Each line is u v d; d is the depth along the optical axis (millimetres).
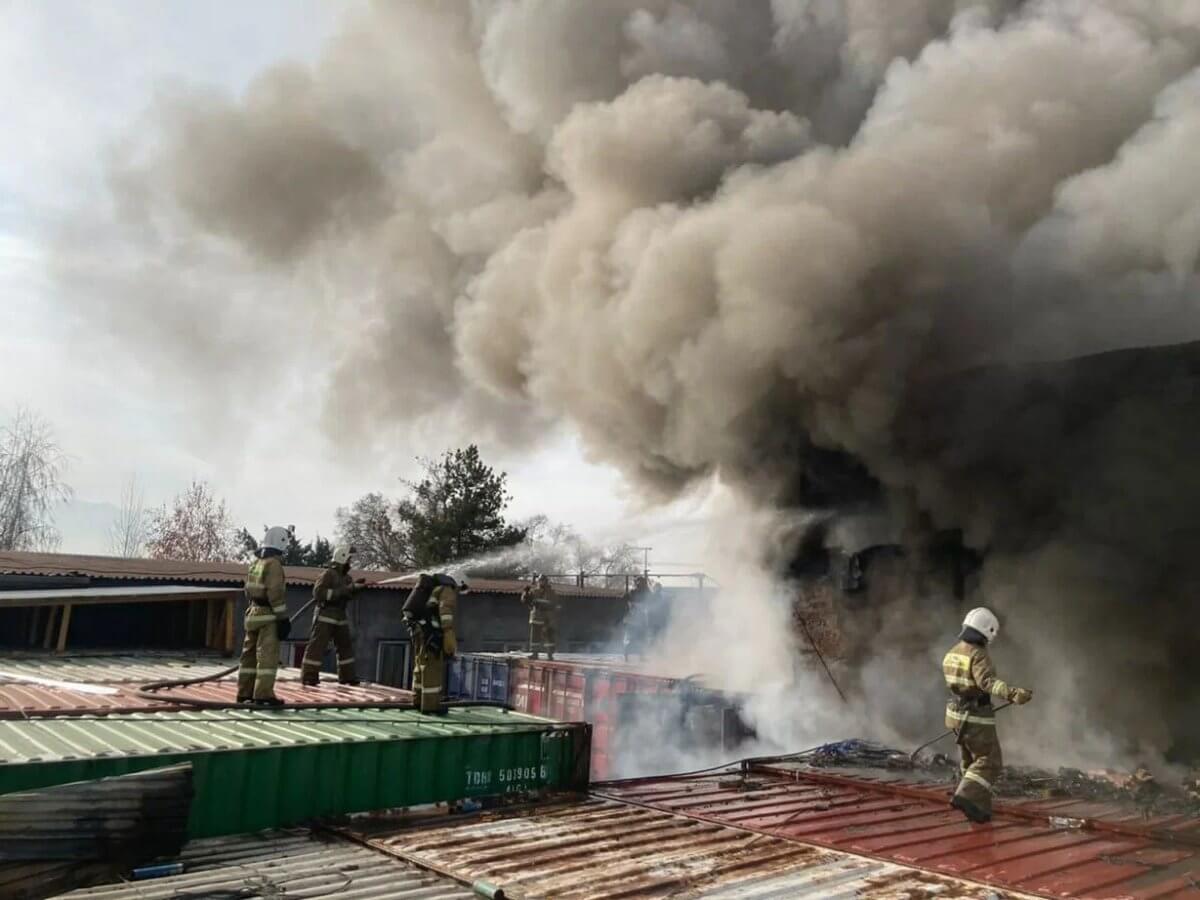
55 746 4961
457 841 4992
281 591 7191
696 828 5406
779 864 4613
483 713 7328
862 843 5047
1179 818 5723
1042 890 4215
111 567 16469
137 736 5430
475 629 20500
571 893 4051
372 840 4988
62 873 3775
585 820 5594
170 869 4320
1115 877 4449
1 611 12141
